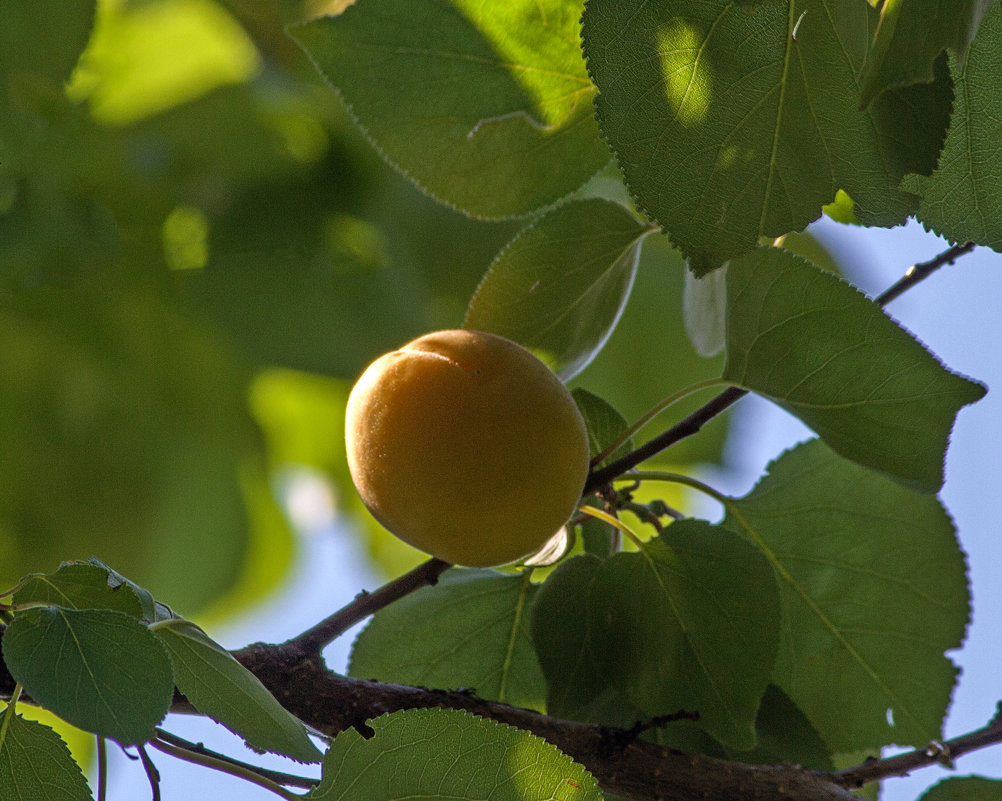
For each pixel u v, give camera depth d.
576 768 1.22
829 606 1.32
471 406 1.25
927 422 1.26
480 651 1.31
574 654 1.29
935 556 1.31
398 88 1.28
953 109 1.23
